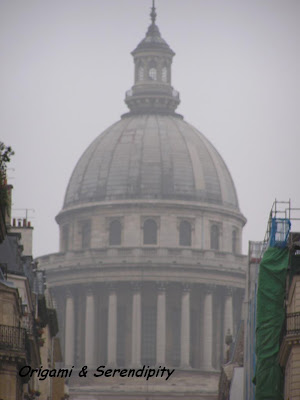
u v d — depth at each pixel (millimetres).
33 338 188125
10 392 161625
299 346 159375
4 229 155375
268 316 173375
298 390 158125
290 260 172125
